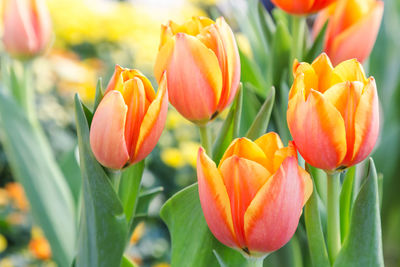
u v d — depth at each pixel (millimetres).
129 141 544
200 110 566
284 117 676
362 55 672
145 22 2869
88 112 566
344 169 540
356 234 551
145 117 538
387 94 1189
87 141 550
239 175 504
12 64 1065
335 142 518
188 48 550
